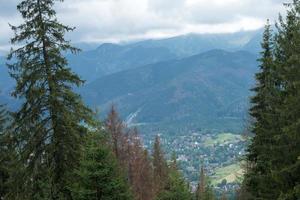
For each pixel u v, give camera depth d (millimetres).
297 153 20859
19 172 25078
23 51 24312
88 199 24547
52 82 24109
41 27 24234
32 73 24109
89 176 24391
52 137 24922
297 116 20125
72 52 24953
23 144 24812
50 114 24828
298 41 20406
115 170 25312
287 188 21516
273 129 24578
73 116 24906
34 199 24969
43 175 24938
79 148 25109
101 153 25016
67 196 25234
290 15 23141
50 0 24531
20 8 24219
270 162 23078
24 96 24484
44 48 24422
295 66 20312
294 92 21297
